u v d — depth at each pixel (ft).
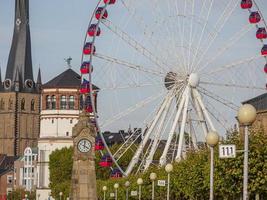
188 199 364.99
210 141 196.03
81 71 434.71
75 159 348.59
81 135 348.38
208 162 284.41
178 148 422.82
